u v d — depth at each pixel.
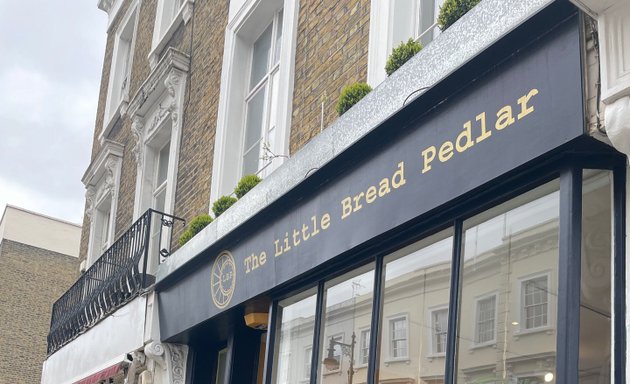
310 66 7.00
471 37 4.07
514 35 3.73
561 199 3.57
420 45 5.19
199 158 9.16
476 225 4.24
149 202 10.94
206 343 8.12
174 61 10.06
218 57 9.26
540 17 3.58
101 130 14.81
